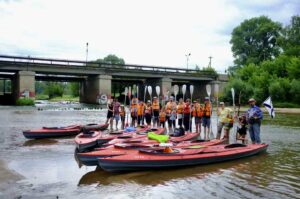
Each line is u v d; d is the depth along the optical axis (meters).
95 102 53.84
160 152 11.04
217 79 63.44
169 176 10.37
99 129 19.64
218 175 10.48
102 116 32.78
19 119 27.77
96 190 8.97
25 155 13.10
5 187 9.05
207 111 17.30
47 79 58.22
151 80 60.59
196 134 16.41
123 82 63.75
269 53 80.25
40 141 16.58
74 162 12.11
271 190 8.97
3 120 26.61
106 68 51.47
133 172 10.83
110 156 11.20
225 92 58.34
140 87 65.12
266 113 42.38
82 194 8.61
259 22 81.75
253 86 59.50
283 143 16.62
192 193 8.73
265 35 80.38
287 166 11.63
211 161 11.84
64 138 17.67
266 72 60.12
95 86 53.69
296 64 57.47
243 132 15.13
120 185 9.45
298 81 54.03
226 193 8.72
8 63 43.06
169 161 10.94
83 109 43.84
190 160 11.32
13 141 16.41
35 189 8.96
